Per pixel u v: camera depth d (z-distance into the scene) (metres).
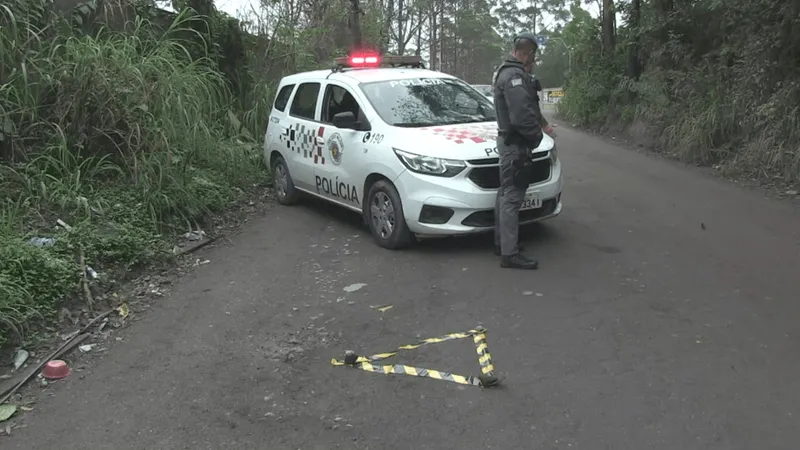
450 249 6.62
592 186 9.80
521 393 3.81
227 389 4.02
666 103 14.15
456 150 6.20
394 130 6.66
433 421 3.57
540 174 6.49
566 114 23.42
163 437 3.52
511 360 4.23
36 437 3.56
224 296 5.62
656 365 4.08
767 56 10.91
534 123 5.69
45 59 7.50
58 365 4.26
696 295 5.20
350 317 5.06
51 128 7.37
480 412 3.63
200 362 4.40
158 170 7.48
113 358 4.51
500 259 6.25
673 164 11.94
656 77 15.03
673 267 5.89
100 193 7.07
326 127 7.60
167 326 5.03
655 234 7.00
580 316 4.86
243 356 4.47
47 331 4.87
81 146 7.33
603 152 13.87
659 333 4.53
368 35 20.80
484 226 6.25
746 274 5.66
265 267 6.38
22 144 7.04
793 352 4.18
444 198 6.13
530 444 3.32
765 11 10.96
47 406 3.89
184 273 6.26
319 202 9.09
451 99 7.38
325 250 6.84
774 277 5.56
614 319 4.79
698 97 12.98
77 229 6.09
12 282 4.84
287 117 8.60
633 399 3.70
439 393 3.86
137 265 6.15
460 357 4.29
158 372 4.28
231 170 9.15
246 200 8.97
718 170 10.98
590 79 19.77
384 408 3.72
